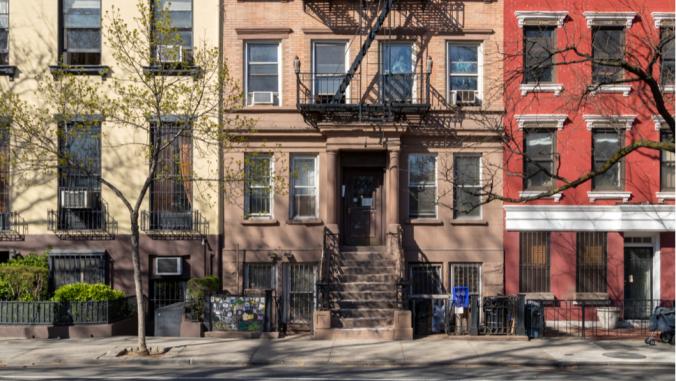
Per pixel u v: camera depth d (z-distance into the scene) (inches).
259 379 528.4
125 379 524.4
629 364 598.2
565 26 822.5
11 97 683.4
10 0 811.4
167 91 671.8
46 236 808.9
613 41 828.0
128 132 811.4
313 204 832.3
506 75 784.9
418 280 824.9
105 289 745.6
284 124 821.2
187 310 741.9
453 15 824.9
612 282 816.3
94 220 813.9
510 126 761.0
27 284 740.7
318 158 829.2
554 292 814.5
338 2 824.3
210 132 700.7
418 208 832.9
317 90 829.2
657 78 815.1
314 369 584.7
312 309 819.4
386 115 799.7
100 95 786.8
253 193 830.5
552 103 822.5
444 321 749.3
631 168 823.1
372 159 838.5
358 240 843.4
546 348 665.0
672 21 816.3
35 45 810.2
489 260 816.9
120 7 812.0
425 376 547.5
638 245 837.2
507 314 732.0
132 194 812.6
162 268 805.9
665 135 825.5
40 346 666.2
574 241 816.9
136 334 780.6
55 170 786.2
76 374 548.4
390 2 760.3
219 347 667.4
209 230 813.9
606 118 812.0
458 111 818.2
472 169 832.9
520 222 817.5
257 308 734.5
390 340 705.6
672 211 802.2
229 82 747.4
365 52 775.7
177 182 807.1
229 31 824.3
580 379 536.1
